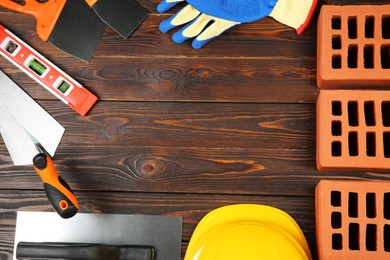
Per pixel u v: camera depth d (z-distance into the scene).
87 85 1.18
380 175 1.10
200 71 1.16
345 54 1.06
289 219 1.07
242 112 1.14
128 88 1.17
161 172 1.14
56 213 1.14
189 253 1.06
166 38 1.18
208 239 1.00
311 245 1.09
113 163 1.15
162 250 1.11
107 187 1.14
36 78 1.16
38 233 1.14
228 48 1.16
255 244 0.99
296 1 1.09
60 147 1.16
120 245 1.10
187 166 1.14
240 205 1.09
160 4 1.16
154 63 1.17
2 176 1.16
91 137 1.16
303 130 1.13
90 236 1.13
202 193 1.13
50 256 1.03
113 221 1.13
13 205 1.15
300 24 1.13
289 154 1.12
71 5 1.17
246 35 1.16
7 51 1.18
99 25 1.18
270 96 1.14
